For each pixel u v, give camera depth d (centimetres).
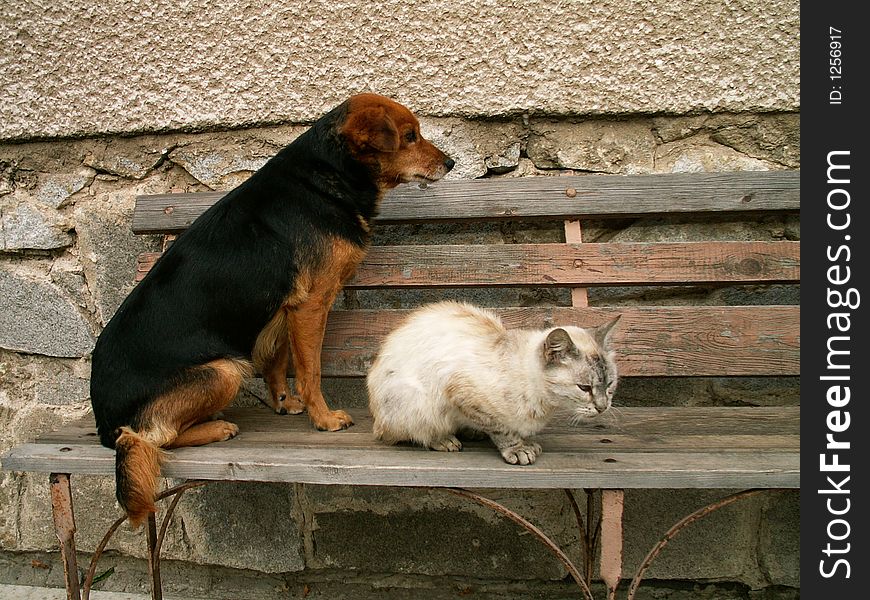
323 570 270
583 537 229
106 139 267
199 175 265
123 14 255
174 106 260
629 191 245
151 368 201
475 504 256
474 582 264
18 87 262
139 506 184
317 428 221
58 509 198
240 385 212
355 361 245
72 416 273
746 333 235
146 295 211
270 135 262
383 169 221
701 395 255
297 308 216
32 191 271
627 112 252
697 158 256
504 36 249
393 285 246
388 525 260
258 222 215
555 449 194
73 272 269
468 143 258
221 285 209
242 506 263
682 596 257
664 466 177
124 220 265
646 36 246
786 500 247
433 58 252
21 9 256
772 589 255
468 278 245
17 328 272
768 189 243
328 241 216
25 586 278
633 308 238
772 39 245
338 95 256
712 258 239
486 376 185
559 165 261
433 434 195
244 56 256
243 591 271
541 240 263
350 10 251
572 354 181
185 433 205
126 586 275
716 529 250
